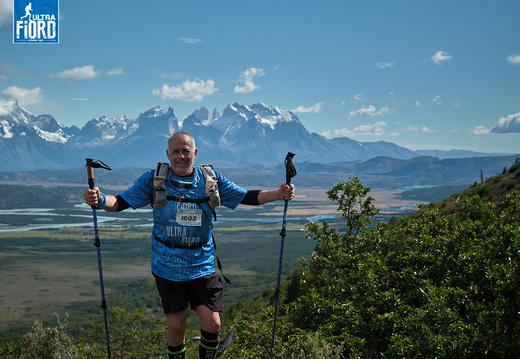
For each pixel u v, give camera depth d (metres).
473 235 9.20
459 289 6.73
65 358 7.76
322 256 11.05
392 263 9.31
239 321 7.19
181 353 4.58
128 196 4.51
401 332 6.09
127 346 8.70
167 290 4.48
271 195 4.90
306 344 5.71
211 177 4.65
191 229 4.49
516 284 6.48
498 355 5.27
